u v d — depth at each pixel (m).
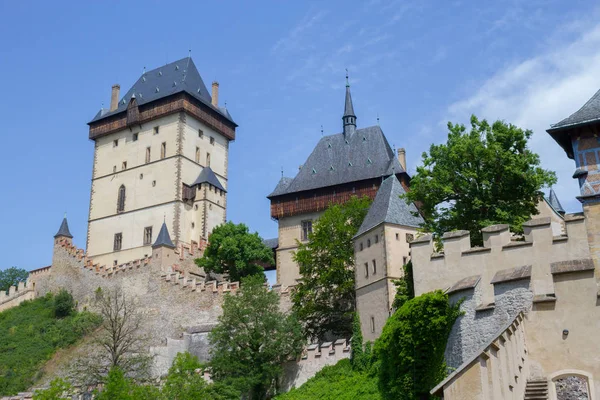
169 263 70.69
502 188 43.44
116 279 71.81
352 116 76.88
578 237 32.72
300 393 44.19
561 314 30.00
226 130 93.25
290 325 48.38
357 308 49.97
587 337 29.31
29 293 82.00
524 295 30.97
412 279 39.06
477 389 21.25
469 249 34.97
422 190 45.44
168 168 84.94
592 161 34.00
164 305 65.62
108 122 91.31
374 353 41.78
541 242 33.25
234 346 47.25
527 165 43.09
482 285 33.62
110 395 36.69
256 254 73.25
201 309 62.66
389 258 48.25
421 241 36.50
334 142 76.19
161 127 87.31
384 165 71.00
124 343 56.69
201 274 76.19
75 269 77.88
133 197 86.56
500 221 41.25
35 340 69.12
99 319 69.31
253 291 49.41
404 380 32.75
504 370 23.64
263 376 46.44
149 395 38.31
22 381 62.00
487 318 31.53
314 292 54.88
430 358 32.09
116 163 89.69
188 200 84.69
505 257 33.81
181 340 58.50
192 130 87.69
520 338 28.52
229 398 44.06
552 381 29.28
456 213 43.19
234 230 75.06
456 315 32.53
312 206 71.56
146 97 91.06
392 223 49.44
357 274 51.00
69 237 82.88
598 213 32.94
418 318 32.78
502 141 44.59
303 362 47.22
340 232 56.38
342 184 70.62
